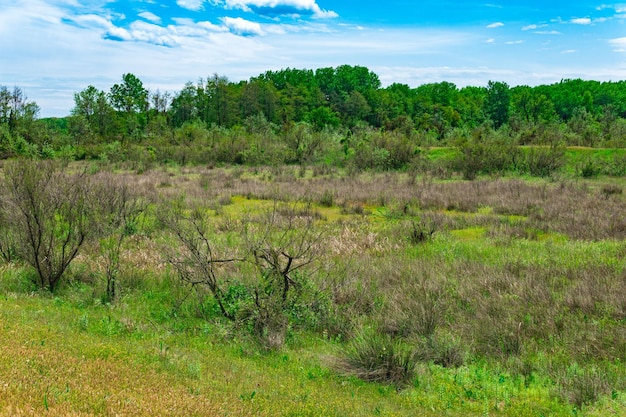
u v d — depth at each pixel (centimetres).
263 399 538
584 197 2120
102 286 1023
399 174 3312
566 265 1159
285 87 14562
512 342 785
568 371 676
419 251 1359
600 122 7588
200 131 5688
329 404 562
